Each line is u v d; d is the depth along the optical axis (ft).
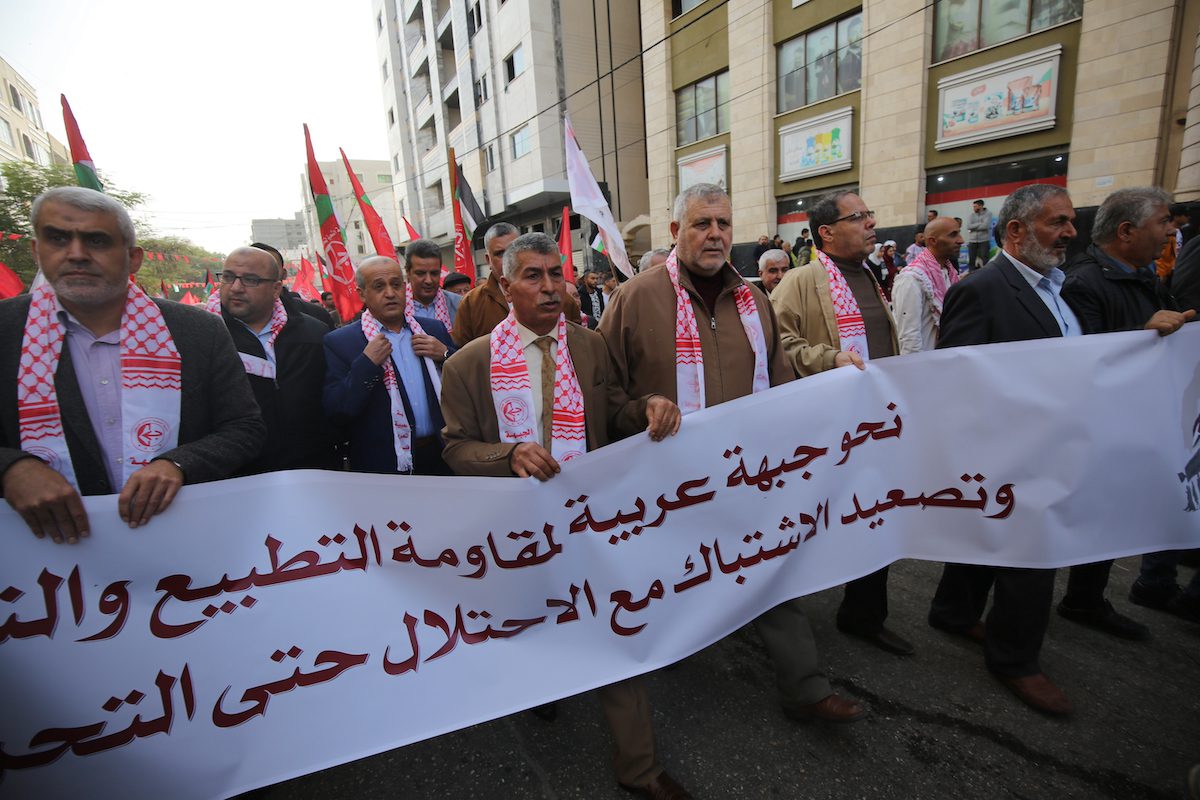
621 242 15.51
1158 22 29.66
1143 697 7.47
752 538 7.04
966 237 38.24
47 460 5.17
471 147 91.81
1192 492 7.45
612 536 6.53
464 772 6.95
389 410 8.57
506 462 6.22
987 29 36.06
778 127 49.70
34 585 4.93
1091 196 32.83
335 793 6.74
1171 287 9.87
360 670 5.79
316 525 5.71
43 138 124.36
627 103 78.13
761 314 7.73
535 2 71.51
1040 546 7.23
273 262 8.87
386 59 129.49
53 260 4.94
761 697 7.96
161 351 5.60
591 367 7.04
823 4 44.52
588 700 8.17
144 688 5.22
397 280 8.58
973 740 6.94
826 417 7.27
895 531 7.71
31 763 4.98
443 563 6.07
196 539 5.35
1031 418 7.23
